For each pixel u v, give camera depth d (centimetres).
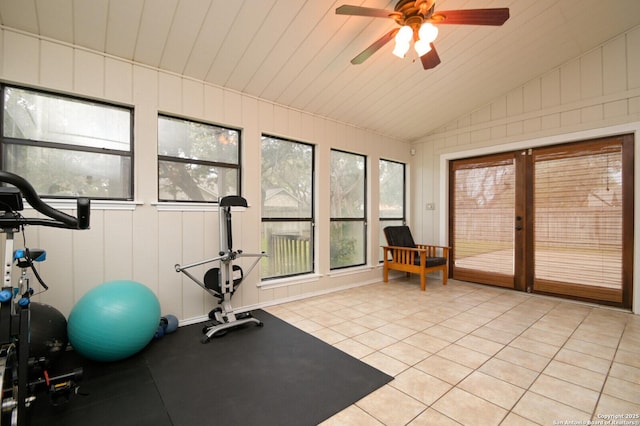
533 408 167
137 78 272
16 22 219
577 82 370
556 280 392
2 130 226
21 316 130
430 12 216
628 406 168
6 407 124
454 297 396
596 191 362
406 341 256
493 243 453
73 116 252
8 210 129
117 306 212
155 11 230
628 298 340
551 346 247
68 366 213
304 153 408
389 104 416
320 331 279
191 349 242
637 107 330
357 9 205
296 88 349
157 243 283
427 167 529
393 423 154
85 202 136
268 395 179
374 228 491
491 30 304
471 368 211
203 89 311
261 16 248
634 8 302
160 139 293
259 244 351
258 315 325
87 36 240
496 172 449
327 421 157
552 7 288
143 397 177
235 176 341
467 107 454
